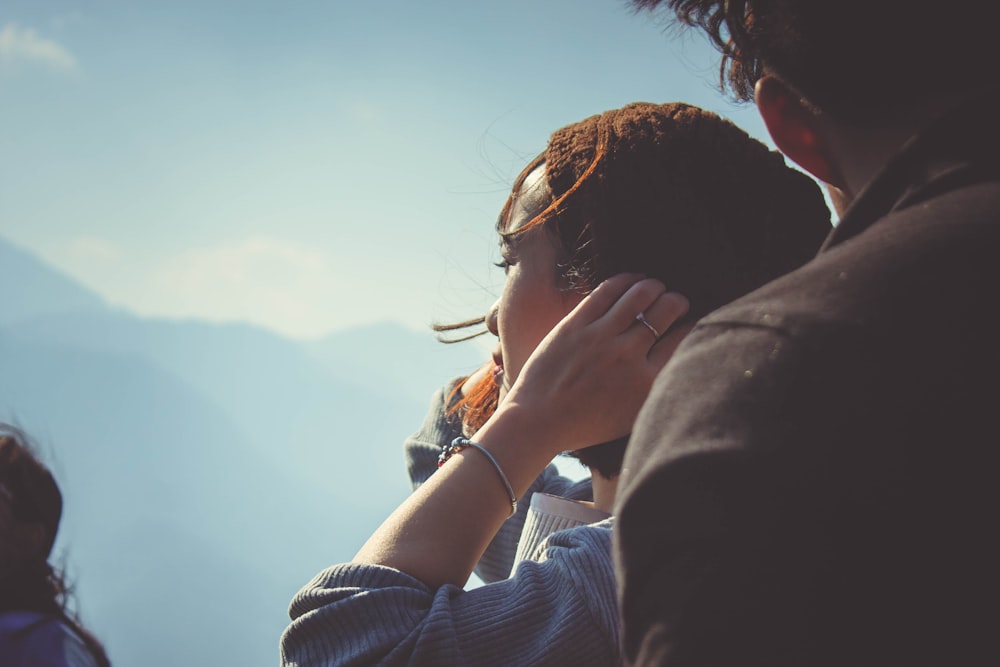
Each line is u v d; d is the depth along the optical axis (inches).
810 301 14.7
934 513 13.1
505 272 35.2
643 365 30.3
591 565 28.1
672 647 13.7
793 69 18.0
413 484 47.0
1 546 53.4
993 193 15.1
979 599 12.8
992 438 13.2
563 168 33.1
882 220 15.9
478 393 42.4
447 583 28.5
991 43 16.3
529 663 26.3
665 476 14.3
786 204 32.1
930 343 13.7
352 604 27.2
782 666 13.1
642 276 31.3
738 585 13.4
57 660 49.9
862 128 17.8
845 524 13.2
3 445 56.4
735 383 14.5
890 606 13.0
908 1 16.4
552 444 30.4
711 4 23.8
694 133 32.2
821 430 13.6
